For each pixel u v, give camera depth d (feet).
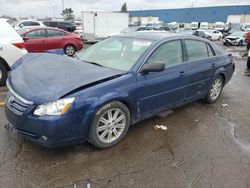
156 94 12.38
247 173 9.73
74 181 8.86
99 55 13.44
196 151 11.13
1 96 17.57
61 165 9.66
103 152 10.65
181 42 14.05
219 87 17.58
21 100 9.53
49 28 37.04
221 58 17.07
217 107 16.78
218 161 10.44
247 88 22.30
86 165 9.74
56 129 9.09
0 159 9.82
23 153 10.28
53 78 10.16
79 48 40.40
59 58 12.50
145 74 11.69
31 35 35.12
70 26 78.33
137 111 11.84
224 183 9.12
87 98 9.64
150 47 12.32
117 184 8.82
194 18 212.43
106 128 10.71
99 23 67.97
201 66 15.05
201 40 15.74
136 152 10.79
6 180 8.76
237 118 15.05
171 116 14.80
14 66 12.91
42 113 9.03
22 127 9.52
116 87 10.55
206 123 14.07
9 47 19.57
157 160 10.30
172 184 8.96
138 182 8.97
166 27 78.54
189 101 15.15
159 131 12.78
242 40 74.90
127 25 71.92
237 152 11.20
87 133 10.16
